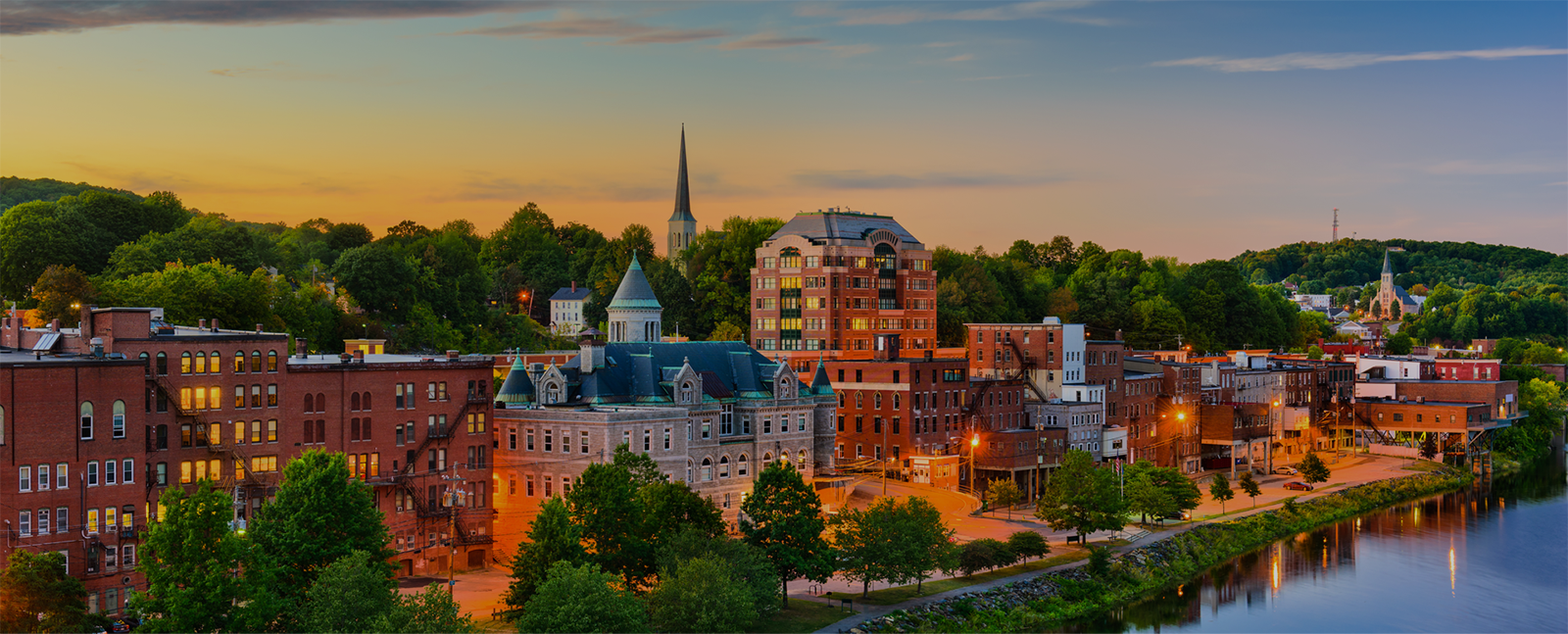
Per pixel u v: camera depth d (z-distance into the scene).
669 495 123.56
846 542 132.12
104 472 115.62
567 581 100.62
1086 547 162.12
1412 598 153.12
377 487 133.88
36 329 140.62
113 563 115.81
